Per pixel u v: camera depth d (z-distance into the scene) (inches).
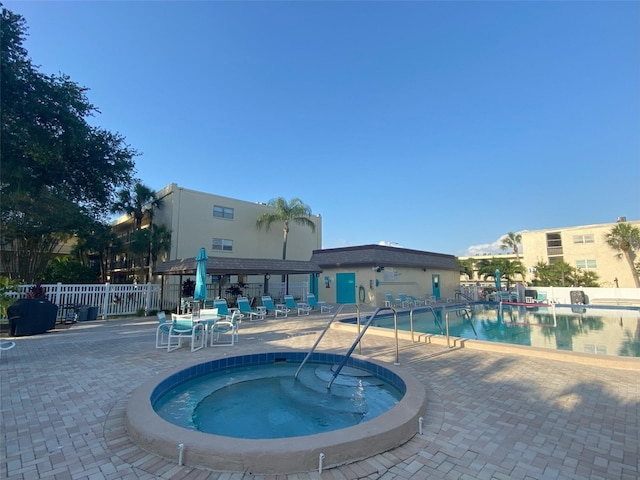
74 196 653.3
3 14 456.4
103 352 303.0
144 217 989.8
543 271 1274.6
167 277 741.3
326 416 185.6
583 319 651.5
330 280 952.9
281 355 301.9
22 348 321.4
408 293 977.5
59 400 182.1
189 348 319.6
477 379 221.0
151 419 139.0
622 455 124.8
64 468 114.7
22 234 703.1
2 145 482.6
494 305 909.8
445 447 130.0
